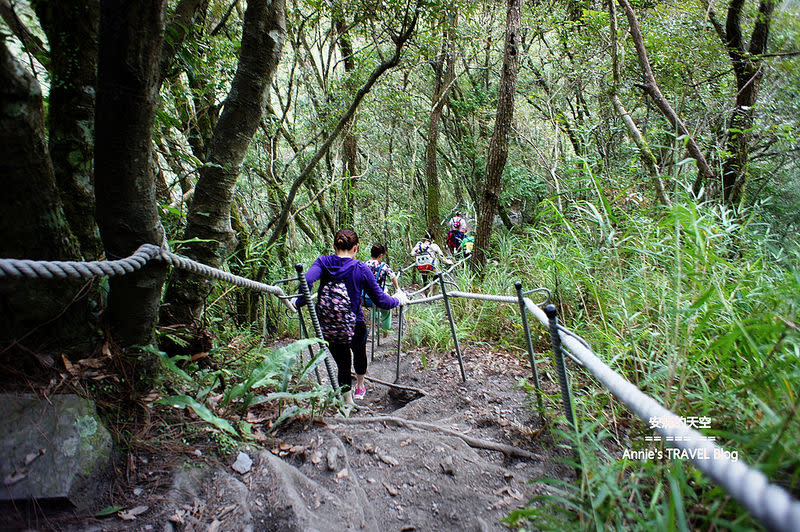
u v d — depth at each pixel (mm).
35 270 1307
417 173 15594
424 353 5020
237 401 2744
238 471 2000
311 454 2275
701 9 6680
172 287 3020
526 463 2494
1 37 1471
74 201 2225
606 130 6789
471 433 2885
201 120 5293
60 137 2182
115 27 1543
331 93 8266
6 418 1642
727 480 769
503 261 6824
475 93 12727
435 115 11727
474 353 4676
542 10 8625
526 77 11531
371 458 2367
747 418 1680
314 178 9578
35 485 1521
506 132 7535
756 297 2324
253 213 7805
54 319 1946
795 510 612
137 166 1887
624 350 2547
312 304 3180
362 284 3502
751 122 5613
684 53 6316
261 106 2979
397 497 2119
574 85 7828
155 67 1714
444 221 14906
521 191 11633
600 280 3594
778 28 6367
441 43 5875
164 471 1902
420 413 3463
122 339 2217
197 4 3068
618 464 1637
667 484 1718
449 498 2131
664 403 1826
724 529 1272
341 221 10688
